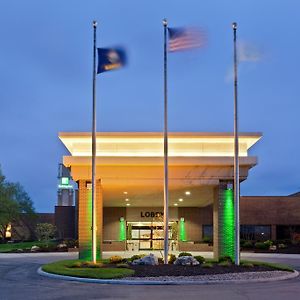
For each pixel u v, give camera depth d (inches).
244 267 933.8
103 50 984.9
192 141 1181.1
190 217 1861.5
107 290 695.7
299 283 773.9
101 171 1147.9
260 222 2124.8
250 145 1213.7
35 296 645.9
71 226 2322.8
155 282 757.9
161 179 1143.6
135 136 1167.6
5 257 1459.2
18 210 2498.8
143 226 1822.1
